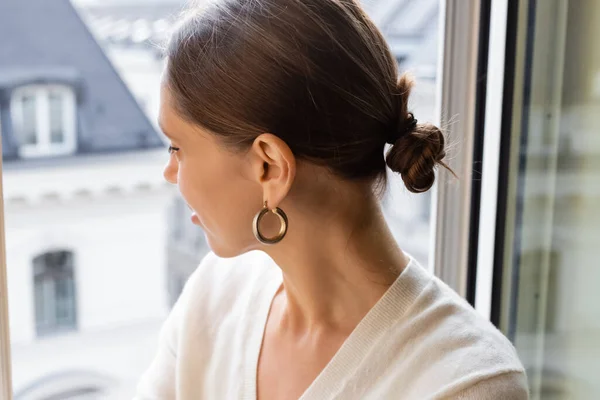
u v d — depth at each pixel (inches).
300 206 27.0
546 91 37.1
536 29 36.2
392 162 26.3
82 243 171.5
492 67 36.9
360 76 25.2
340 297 28.5
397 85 26.8
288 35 24.6
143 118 176.2
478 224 38.8
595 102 35.3
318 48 24.6
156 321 181.3
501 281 39.1
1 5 158.6
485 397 25.1
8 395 28.9
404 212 139.3
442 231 38.8
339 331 28.7
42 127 162.7
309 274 28.3
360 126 25.6
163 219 184.1
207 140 26.2
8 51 158.2
